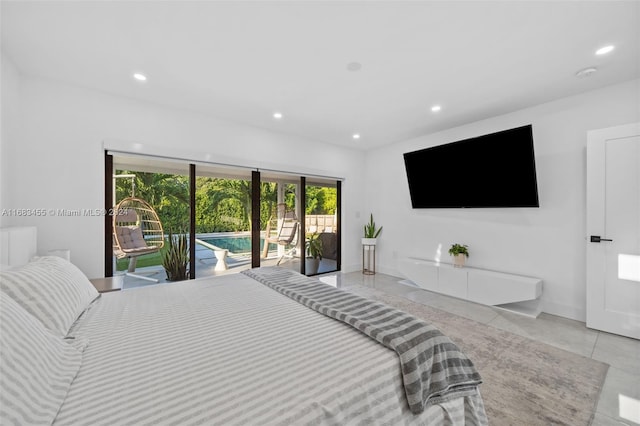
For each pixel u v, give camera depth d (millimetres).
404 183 4527
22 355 734
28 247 2080
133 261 3029
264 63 2227
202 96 2832
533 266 3045
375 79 2479
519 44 1962
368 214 5148
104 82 2529
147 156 2973
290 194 4344
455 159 3537
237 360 938
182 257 3330
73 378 813
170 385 791
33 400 657
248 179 3889
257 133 3799
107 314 1374
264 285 1977
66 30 1813
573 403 1519
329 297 1594
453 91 2711
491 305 3131
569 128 2791
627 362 1946
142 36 1884
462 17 1700
